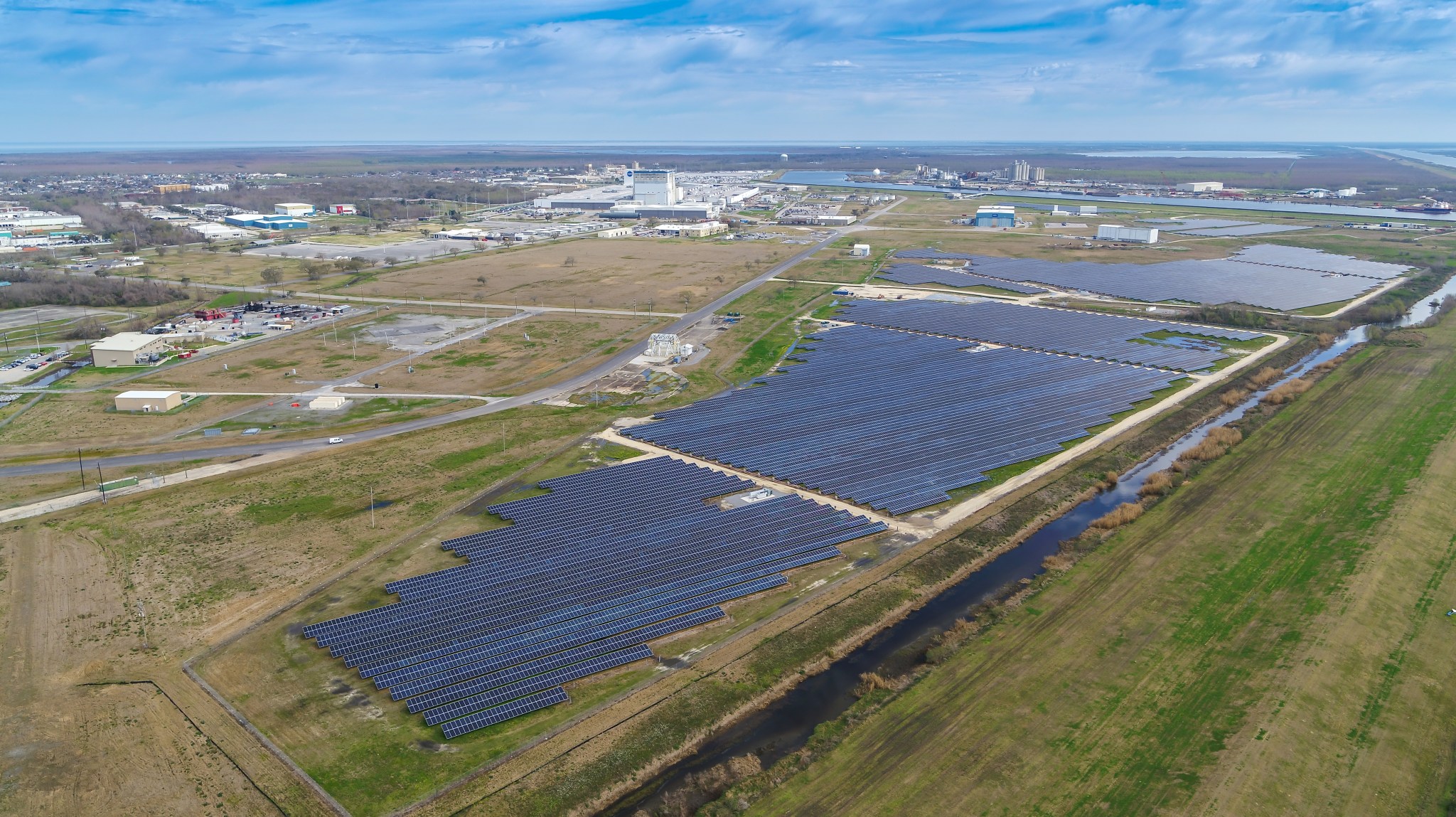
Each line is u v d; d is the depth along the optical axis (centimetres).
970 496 11631
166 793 6203
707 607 8819
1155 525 10625
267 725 6950
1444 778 6388
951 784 6381
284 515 10694
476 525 10544
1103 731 6906
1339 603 8588
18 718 6931
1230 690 7350
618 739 6912
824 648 8219
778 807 6194
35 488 11369
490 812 6150
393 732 6912
